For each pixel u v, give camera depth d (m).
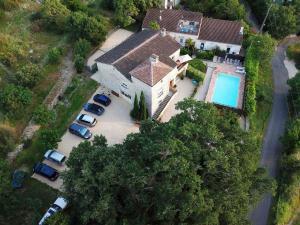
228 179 38.75
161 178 37.28
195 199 34.72
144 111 56.53
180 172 35.12
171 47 63.53
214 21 76.94
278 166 58.94
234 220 40.34
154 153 36.84
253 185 43.56
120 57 58.50
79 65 61.84
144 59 59.50
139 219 39.06
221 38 74.31
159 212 36.47
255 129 63.12
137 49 60.69
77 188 36.62
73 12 71.88
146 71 55.09
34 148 52.34
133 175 35.97
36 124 54.03
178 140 37.38
